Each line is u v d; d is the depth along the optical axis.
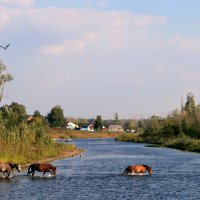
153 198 30.89
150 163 61.06
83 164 59.22
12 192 33.50
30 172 44.53
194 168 53.56
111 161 65.06
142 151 93.69
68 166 56.09
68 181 40.34
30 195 32.16
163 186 37.06
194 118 133.00
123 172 48.44
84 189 35.31
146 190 34.72
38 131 74.56
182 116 139.62
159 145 118.88
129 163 61.16
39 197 31.30
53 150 74.56
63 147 86.25
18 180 40.84
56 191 34.12
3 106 103.19
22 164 54.56
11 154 54.44
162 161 64.88
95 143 148.00
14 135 58.47
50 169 44.28
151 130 162.38
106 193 33.19
